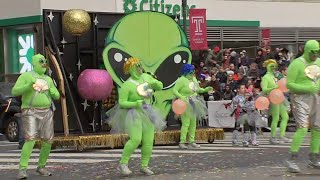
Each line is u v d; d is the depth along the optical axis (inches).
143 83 603.8
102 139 883.4
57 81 928.3
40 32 1509.6
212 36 1796.3
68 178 612.4
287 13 1920.5
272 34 1898.4
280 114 968.9
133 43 999.6
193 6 1758.1
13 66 1609.3
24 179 612.1
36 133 612.1
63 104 920.3
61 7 1550.2
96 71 925.8
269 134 1150.3
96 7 1600.6
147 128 607.2
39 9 1526.8
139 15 1005.2
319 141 608.1
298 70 581.0
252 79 1267.2
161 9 1717.5
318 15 1979.6
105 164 729.0
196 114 915.4
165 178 584.4
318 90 584.1
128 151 608.7
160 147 930.1
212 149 886.4
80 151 877.8
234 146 930.1
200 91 931.3
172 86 1031.6
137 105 596.1
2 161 792.9
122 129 616.4
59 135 908.0
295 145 593.6
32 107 606.2
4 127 1160.2
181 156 793.6
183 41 1050.1
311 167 618.2
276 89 786.2
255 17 1862.7
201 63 1423.5
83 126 983.0
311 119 595.2
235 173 606.2
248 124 925.2
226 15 1817.2
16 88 601.0
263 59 1416.1
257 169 634.2
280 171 608.1
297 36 1945.1
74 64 980.6
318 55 586.9
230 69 1354.6
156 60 1023.0
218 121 1209.4
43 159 633.0
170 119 1037.2
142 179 582.6
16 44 1604.3
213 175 597.0
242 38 1843.0
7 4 1604.3
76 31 930.7
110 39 979.9
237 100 935.7
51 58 929.5
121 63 987.3
